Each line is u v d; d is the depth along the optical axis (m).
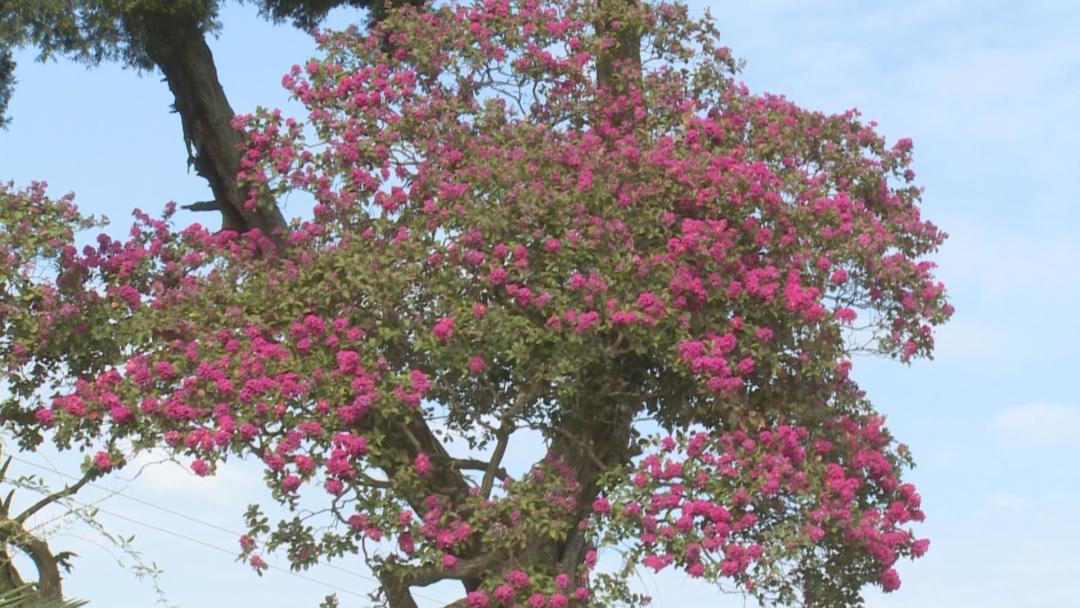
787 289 11.61
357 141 12.76
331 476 10.98
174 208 13.09
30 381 12.73
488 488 12.06
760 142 13.04
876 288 12.41
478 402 12.35
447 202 11.89
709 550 10.90
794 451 11.54
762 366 11.89
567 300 11.44
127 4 14.16
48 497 11.81
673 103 13.47
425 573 11.48
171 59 15.36
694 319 11.74
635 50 14.07
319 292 11.63
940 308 12.41
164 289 12.19
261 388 10.98
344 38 13.63
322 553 11.10
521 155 11.95
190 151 16.05
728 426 11.85
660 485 11.26
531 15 13.42
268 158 13.05
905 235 13.09
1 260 12.14
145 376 11.25
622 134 13.23
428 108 12.79
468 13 13.62
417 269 11.52
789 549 11.05
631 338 11.41
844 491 11.45
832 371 12.03
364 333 11.44
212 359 11.40
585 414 12.45
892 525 12.20
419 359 12.01
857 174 13.24
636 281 11.60
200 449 10.93
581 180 11.77
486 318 11.28
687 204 12.17
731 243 11.71
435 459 12.36
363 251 11.95
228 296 11.98
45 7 14.36
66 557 12.27
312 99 13.19
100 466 10.84
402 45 13.53
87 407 11.30
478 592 11.12
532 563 11.69
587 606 11.30
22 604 8.16
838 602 12.61
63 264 12.54
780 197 11.99
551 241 11.41
